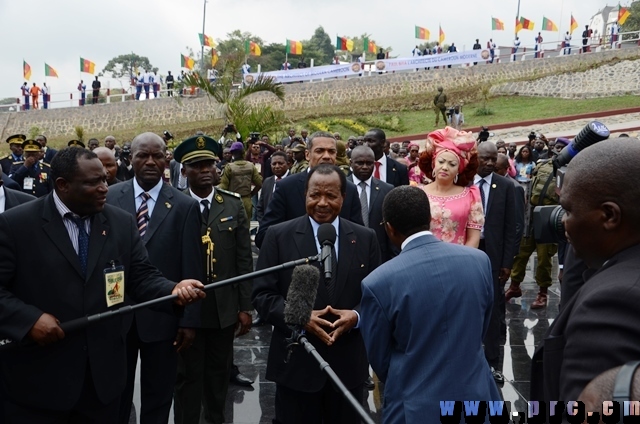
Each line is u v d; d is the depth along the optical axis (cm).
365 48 3750
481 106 3362
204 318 472
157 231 439
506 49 4059
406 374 282
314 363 366
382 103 3412
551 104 3303
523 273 815
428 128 3025
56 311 333
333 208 383
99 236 350
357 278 383
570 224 192
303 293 307
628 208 179
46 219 338
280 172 927
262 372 603
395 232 308
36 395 330
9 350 331
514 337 697
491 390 290
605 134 315
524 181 1401
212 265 480
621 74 3425
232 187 896
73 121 3212
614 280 169
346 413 378
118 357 352
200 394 474
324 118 3266
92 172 335
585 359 163
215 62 3462
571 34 4134
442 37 4028
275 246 388
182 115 3275
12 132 3181
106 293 344
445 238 480
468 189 493
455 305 282
